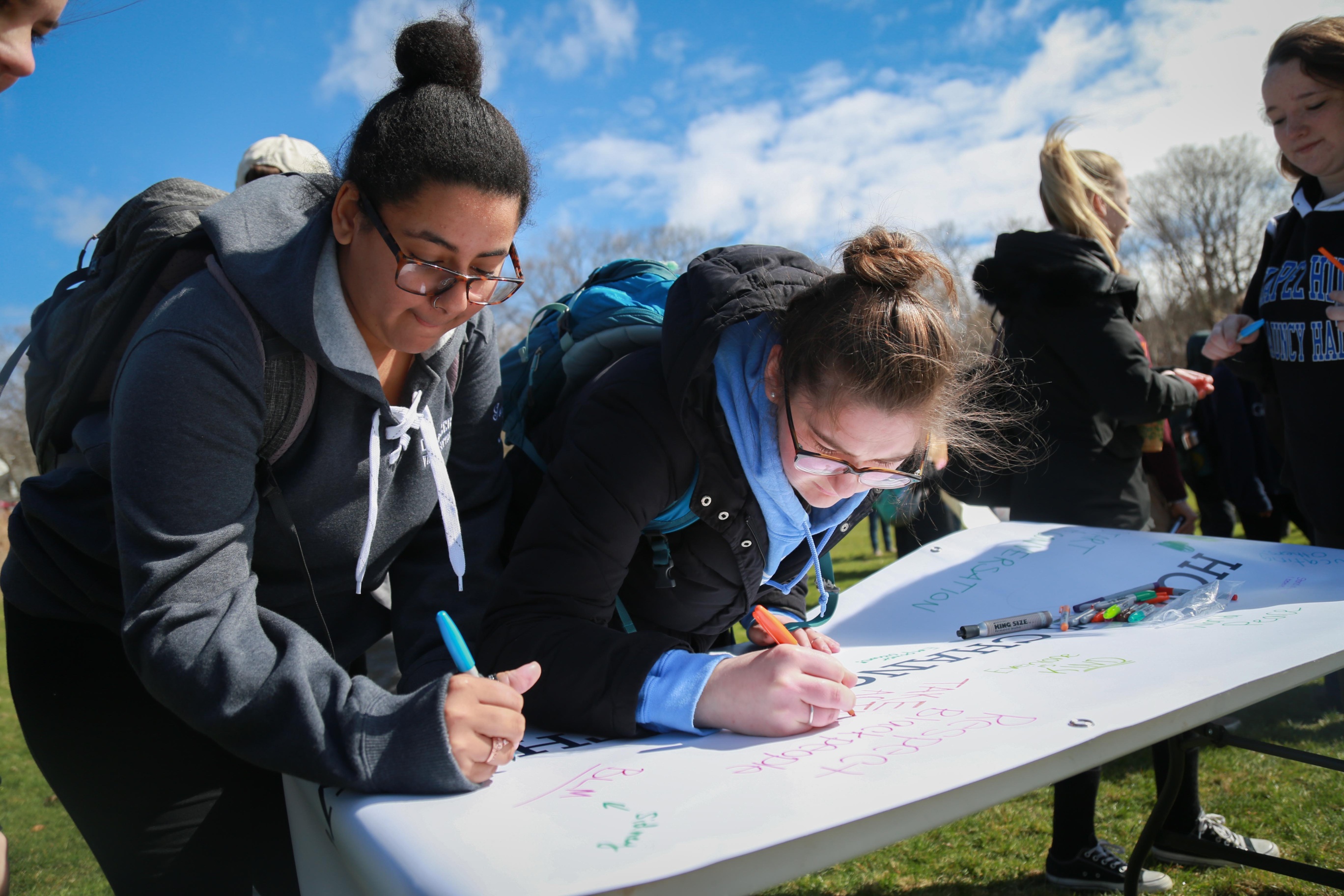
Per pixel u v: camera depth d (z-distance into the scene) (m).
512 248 1.11
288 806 1.04
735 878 0.67
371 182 0.94
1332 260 1.92
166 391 0.89
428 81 0.98
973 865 1.96
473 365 1.28
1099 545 1.75
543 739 1.04
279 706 0.84
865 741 0.88
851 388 1.00
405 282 0.95
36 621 1.14
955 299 1.10
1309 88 1.94
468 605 1.25
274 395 1.00
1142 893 1.76
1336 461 2.06
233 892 1.14
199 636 0.85
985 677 1.11
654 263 1.52
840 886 1.89
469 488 1.32
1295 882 1.78
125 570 0.88
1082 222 2.25
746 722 0.96
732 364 1.10
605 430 1.11
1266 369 2.29
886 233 1.08
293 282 0.97
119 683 1.12
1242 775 2.28
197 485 0.89
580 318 1.38
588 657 1.03
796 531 1.24
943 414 1.13
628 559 1.14
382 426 1.10
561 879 0.61
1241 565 1.55
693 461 1.14
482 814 0.76
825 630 1.55
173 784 1.12
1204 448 4.09
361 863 0.74
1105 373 2.12
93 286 1.05
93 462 1.03
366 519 1.14
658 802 0.76
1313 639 1.11
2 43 0.77
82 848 2.48
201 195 1.11
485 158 0.92
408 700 0.86
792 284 1.15
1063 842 1.85
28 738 1.14
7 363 1.11
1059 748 0.80
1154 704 0.91
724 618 1.37
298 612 1.22
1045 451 2.25
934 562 1.76
